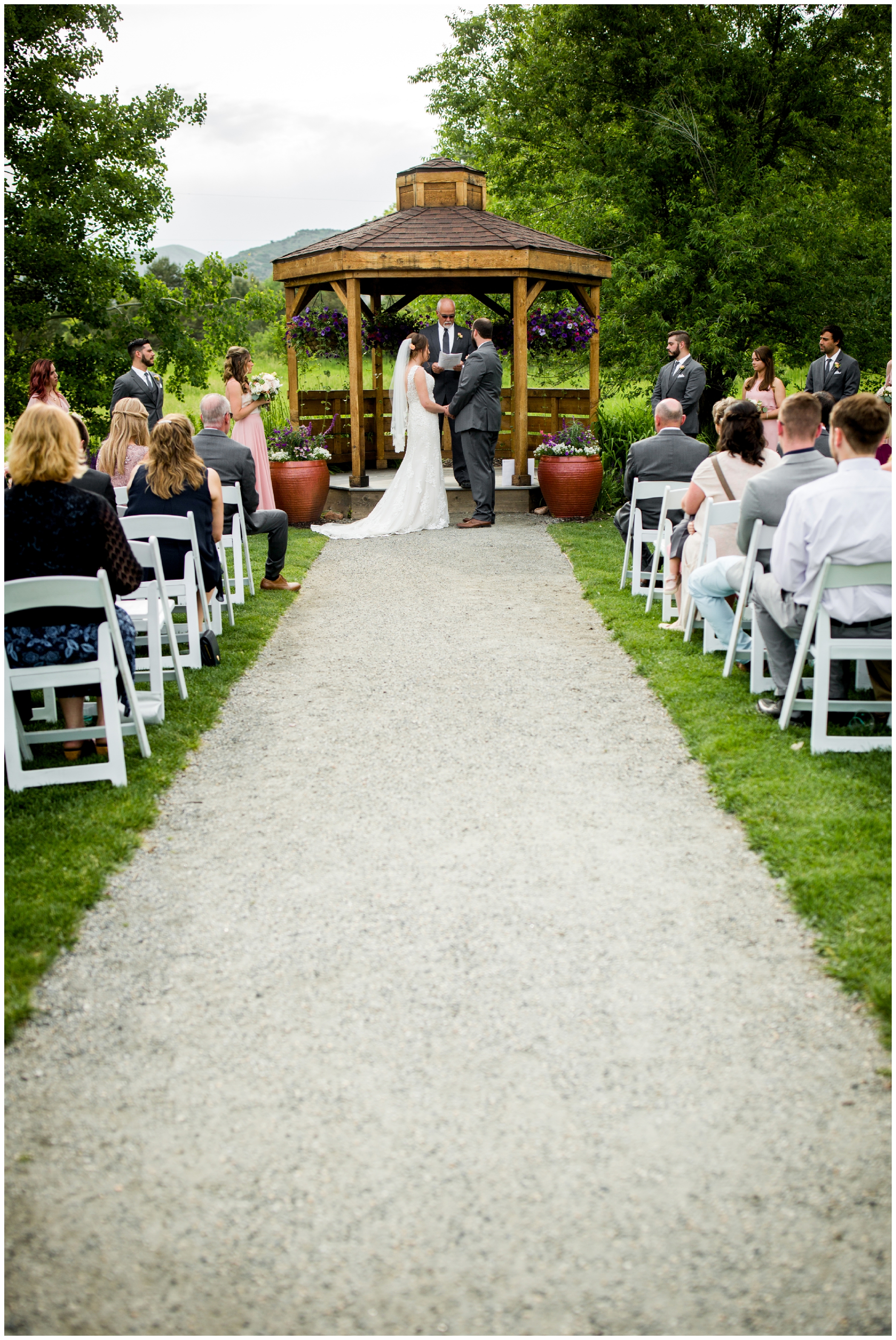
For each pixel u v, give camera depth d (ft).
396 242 39.47
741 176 65.00
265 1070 9.08
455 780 15.33
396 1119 8.46
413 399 37.50
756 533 17.04
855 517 14.43
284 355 103.04
